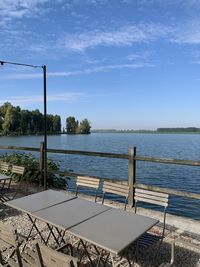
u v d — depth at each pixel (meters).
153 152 32.25
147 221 3.18
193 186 13.71
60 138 78.12
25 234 4.54
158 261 3.70
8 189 6.33
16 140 51.75
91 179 4.92
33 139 57.62
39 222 5.04
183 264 3.64
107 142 60.38
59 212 3.47
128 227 3.01
